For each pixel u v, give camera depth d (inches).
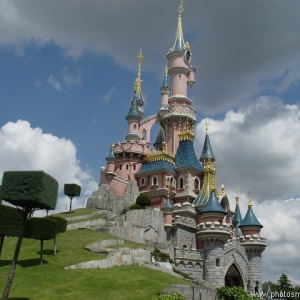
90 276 1784.0
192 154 3715.6
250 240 2962.6
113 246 2331.4
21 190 1492.4
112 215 2974.9
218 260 2642.7
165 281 1883.6
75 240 2335.1
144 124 4215.1
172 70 4242.1
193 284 2026.3
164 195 3415.4
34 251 2110.0
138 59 4857.3
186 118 4003.4
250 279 2898.6
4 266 1875.0
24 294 1557.6
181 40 4333.2
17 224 1883.6
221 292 1738.4
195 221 3171.8
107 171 3528.5
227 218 3361.2
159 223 2888.8
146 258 2321.6
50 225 1952.5
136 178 3666.3
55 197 1628.9
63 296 1536.7
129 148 3722.9
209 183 3415.4
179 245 2920.8
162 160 3590.1
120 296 1572.3
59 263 1927.9
